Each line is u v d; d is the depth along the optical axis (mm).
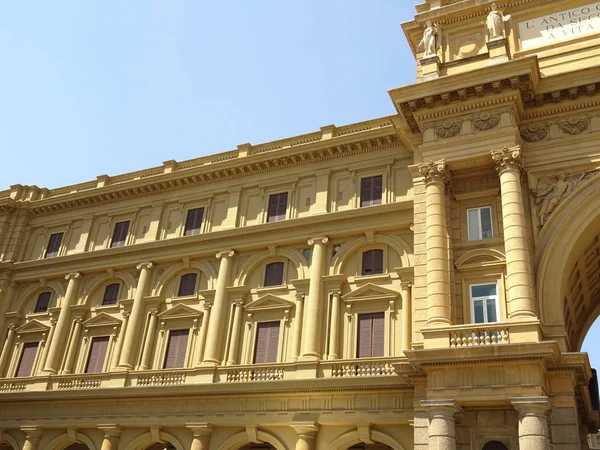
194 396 28297
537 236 23422
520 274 21562
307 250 30422
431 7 30578
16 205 40281
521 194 23312
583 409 25547
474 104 25109
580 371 20703
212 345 29547
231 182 34406
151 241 34344
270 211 32500
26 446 31359
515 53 27641
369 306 27672
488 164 24719
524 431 18984
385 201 29453
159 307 32688
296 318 28609
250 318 30031
